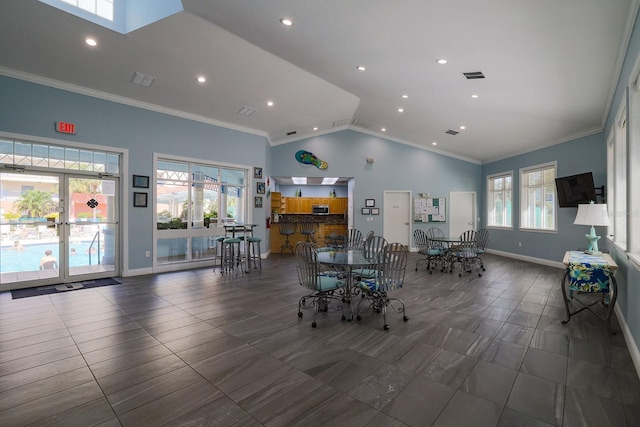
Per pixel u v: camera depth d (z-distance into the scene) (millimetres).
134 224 5422
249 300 4043
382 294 3459
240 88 5293
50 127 4531
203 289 4586
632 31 2688
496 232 8484
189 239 6203
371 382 2125
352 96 6086
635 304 2500
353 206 8852
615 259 3779
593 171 5699
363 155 8836
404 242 9008
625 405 1873
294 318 3381
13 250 4418
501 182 8484
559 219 6406
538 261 6957
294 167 8516
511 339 2838
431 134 7785
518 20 2883
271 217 9109
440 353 2561
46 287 4582
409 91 5188
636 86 2686
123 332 2957
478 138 7277
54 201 4715
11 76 4238
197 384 2088
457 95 5020
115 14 3705
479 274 5695
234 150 6793
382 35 3490
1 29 3496
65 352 2537
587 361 2428
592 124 5453
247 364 2365
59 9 3320
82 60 4168
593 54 3270
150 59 4270
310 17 3309
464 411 1815
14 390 2006
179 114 5914
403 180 9000
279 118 6828
